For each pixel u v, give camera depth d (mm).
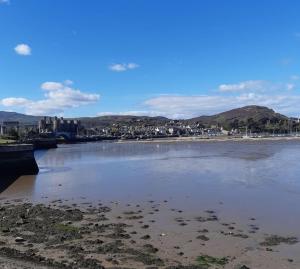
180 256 19047
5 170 56156
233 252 19672
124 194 36875
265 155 86375
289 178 45594
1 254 18750
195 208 30078
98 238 22047
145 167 64500
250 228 24219
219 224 25250
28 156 59094
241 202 32000
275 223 25312
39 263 17312
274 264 18047
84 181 47656
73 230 23547
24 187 43812
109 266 17531
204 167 61188
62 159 92562
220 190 37906
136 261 18219
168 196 35250
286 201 32062
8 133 171875
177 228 24328
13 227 24484
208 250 19984
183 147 148625
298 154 87750
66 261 17875
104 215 28109
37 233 22953
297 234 22797
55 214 28188
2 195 38562
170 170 58000
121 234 22766
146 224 25328
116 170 60969
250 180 44500
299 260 18562
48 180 49875
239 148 125625
